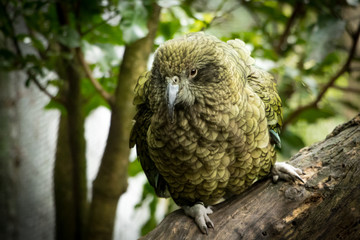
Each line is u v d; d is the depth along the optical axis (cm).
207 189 491
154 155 488
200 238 466
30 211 877
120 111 707
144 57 703
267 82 524
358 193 436
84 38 736
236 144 462
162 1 625
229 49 481
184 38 444
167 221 489
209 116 442
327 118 813
